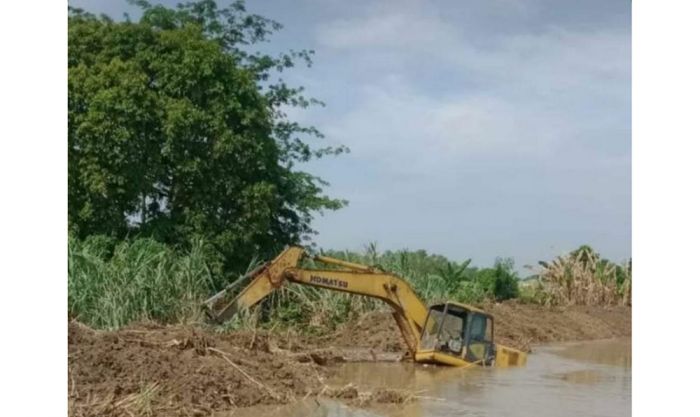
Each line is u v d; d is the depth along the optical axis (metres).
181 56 23.44
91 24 23.77
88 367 11.17
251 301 16.77
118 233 22.42
